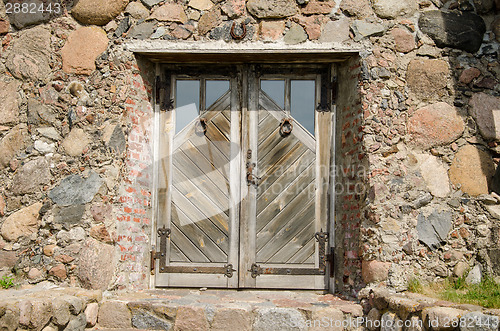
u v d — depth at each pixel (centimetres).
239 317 356
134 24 434
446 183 410
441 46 426
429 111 418
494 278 386
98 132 418
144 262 436
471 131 418
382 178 405
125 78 426
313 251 443
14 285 393
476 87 423
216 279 443
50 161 418
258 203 447
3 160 424
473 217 403
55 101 427
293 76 456
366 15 428
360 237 408
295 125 453
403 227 399
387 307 354
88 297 362
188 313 359
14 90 434
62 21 437
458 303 327
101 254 395
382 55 423
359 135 419
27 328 307
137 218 430
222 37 430
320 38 426
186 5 436
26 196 415
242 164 449
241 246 443
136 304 368
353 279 419
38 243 403
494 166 415
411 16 429
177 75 459
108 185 409
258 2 431
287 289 442
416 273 393
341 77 452
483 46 429
